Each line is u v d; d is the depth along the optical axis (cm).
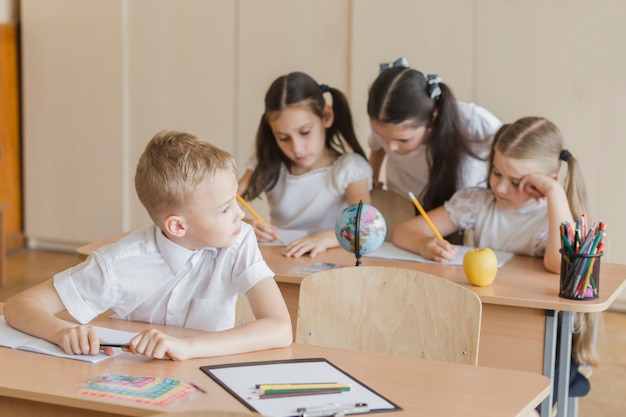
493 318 265
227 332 191
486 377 180
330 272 234
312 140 341
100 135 567
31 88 580
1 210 502
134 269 209
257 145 354
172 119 550
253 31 525
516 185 306
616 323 461
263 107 529
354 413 159
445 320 225
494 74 476
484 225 316
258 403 162
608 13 451
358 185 345
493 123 362
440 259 300
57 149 580
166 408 158
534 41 466
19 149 590
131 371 177
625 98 454
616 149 458
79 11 561
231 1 528
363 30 499
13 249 592
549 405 254
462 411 162
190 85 543
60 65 570
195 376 175
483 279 271
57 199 586
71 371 176
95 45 560
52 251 593
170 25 543
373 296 232
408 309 229
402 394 169
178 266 209
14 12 579
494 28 473
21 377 172
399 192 383
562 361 262
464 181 347
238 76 532
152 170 196
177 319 214
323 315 234
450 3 480
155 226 214
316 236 319
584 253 256
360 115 506
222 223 199
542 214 310
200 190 195
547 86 467
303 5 512
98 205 576
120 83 558
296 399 165
